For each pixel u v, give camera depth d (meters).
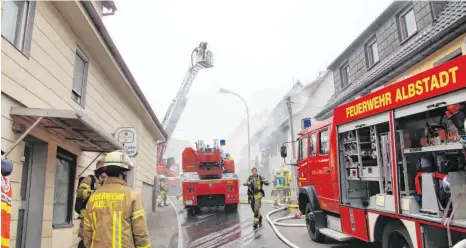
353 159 5.62
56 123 4.69
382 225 4.65
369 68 13.21
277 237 7.62
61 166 6.22
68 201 6.52
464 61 3.29
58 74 5.75
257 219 9.08
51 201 5.46
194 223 10.43
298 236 7.51
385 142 4.63
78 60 6.81
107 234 2.78
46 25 5.35
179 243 6.93
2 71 4.11
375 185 5.55
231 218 11.23
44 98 5.23
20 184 4.62
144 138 13.36
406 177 4.21
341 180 5.68
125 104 10.26
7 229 3.08
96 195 2.95
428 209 3.86
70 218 6.47
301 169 7.61
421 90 3.85
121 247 2.77
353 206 5.25
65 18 6.04
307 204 7.19
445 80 3.51
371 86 11.64
